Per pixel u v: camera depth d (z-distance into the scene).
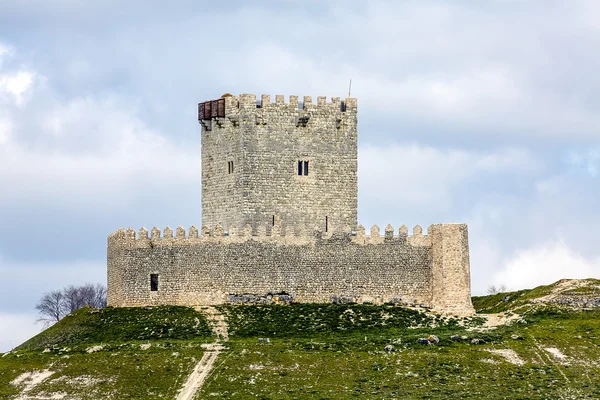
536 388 178.00
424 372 182.75
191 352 188.50
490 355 188.88
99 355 189.12
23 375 185.38
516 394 175.62
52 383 182.25
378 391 176.88
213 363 185.38
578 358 188.12
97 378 182.75
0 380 184.00
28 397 179.12
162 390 179.25
